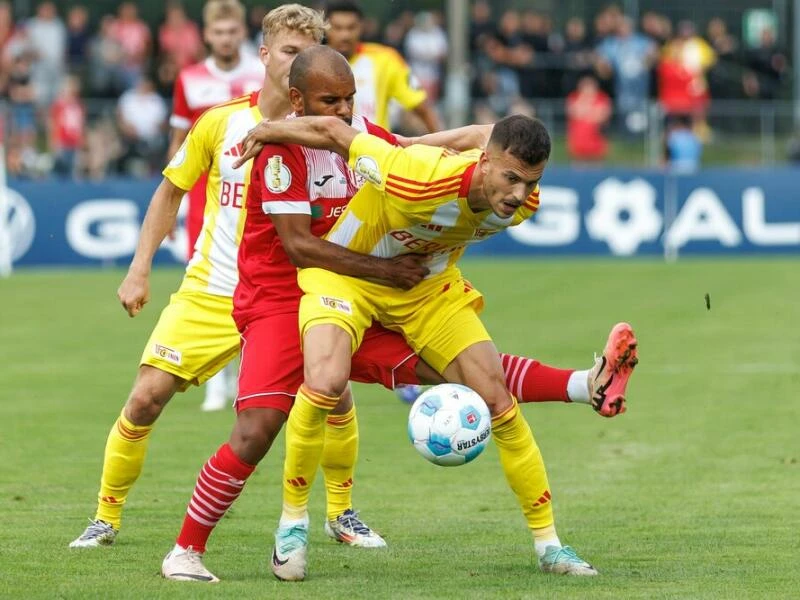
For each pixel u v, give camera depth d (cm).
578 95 8406
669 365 4334
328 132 1958
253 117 2292
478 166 1894
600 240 7950
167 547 2189
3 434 3288
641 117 8262
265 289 2047
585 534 2295
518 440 1989
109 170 7831
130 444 2206
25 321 5553
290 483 1953
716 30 9350
